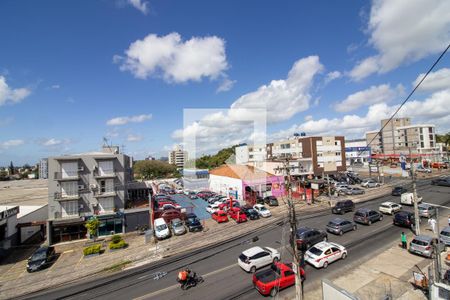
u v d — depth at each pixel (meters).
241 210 31.27
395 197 38.84
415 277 14.09
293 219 12.35
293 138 61.91
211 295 14.18
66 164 30.36
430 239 18.00
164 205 35.31
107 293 15.78
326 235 21.81
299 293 11.94
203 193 45.81
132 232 30.83
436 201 34.06
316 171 58.09
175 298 14.13
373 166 68.38
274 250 18.06
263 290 13.67
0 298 16.78
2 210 28.58
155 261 20.58
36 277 19.89
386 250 19.09
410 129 82.75
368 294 13.42
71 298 15.73
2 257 24.91
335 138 61.09
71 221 29.17
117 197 32.16
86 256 23.81
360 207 33.88
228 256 19.84
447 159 73.06
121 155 32.66
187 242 24.55
